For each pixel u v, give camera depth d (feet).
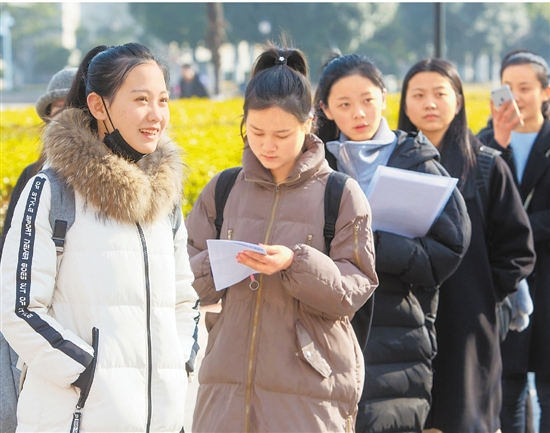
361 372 23.75
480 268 31.27
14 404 24.48
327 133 30.30
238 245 21.97
